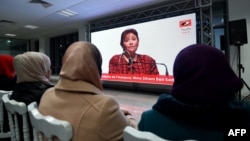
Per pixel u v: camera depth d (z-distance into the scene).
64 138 0.71
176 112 0.61
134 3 5.82
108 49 7.25
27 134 1.08
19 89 1.34
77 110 0.78
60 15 7.06
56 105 0.84
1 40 12.21
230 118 0.58
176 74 0.67
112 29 7.10
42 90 1.34
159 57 5.84
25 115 1.07
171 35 5.59
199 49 0.64
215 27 5.49
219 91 0.58
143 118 0.71
